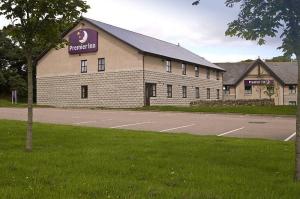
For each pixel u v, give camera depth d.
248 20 8.93
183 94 50.12
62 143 14.10
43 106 45.53
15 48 69.75
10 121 21.81
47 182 8.39
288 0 8.45
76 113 32.62
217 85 59.38
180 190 7.89
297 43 8.66
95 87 45.56
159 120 27.05
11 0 11.93
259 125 24.67
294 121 27.91
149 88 44.00
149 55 43.72
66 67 47.66
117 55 44.19
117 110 38.56
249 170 9.98
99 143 14.12
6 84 68.94
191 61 51.22
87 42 45.91
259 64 67.56
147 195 7.50
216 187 8.23
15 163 10.23
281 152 12.75
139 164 10.41
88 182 8.38
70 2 12.48
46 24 12.45
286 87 66.75
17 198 7.21
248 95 68.00
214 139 15.83
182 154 12.13
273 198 7.50
